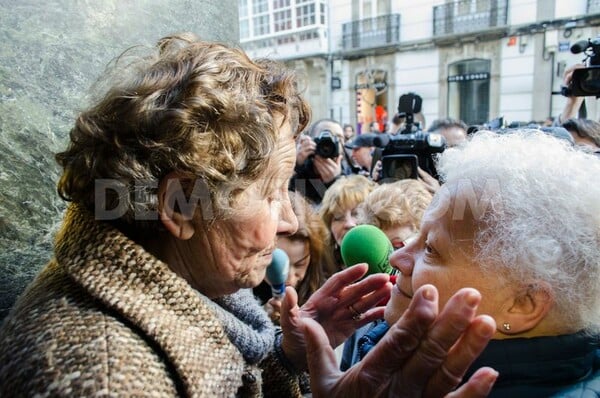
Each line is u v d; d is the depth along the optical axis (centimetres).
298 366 80
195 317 54
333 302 81
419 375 46
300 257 129
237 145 54
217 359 54
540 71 864
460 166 64
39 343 47
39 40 97
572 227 56
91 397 44
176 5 121
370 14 1050
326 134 188
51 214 98
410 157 166
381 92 1075
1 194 93
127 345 49
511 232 57
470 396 44
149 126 52
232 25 142
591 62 164
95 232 54
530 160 60
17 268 94
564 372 58
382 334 83
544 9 838
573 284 57
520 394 58
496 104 920
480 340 44
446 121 263
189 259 60
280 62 65
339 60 1104
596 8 790
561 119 225
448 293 61
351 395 51
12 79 94
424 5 983
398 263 70
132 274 53
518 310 59
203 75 54
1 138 93
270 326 74
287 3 1096
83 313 51
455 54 959
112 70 59
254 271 63
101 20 106
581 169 59
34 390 44
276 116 59
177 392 51
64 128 100
